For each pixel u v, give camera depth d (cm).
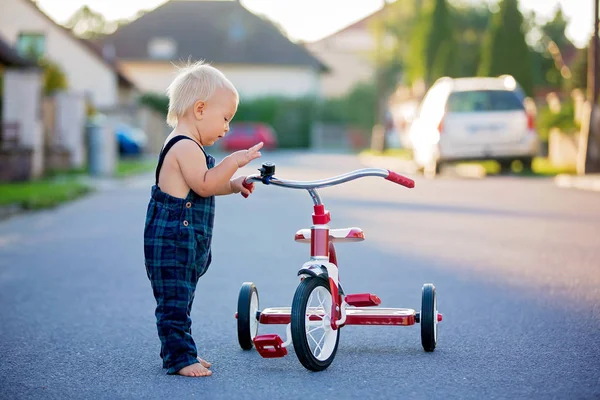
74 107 2994
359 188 2084
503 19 4156
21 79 2334
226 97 520
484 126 2241
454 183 2105
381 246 1099
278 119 6400
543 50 6894
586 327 635
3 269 955
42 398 465
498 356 551
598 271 891
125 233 1284
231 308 725
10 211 1559
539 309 705
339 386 480
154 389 479
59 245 1155
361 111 6781
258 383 488
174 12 7650
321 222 530
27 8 4869
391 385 482
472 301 745
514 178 2220
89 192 2067
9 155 2212
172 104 521
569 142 2622
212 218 522
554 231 1221
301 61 7400
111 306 744
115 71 5056
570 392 463
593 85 2281
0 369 532
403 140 4803
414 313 564
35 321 683
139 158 3969
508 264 945
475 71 6203
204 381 495
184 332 512
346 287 820
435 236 1187
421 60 4938
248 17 7625
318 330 621
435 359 545
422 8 5697
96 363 544
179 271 505
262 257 1025
